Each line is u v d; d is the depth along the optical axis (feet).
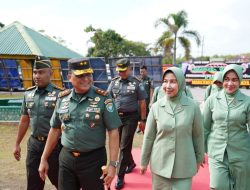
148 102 28.60
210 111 13.25
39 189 12.69
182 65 81.35
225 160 12.75
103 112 9.92
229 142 12.63
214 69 79.05
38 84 12.42
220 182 12.61
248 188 12.87
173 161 10.73
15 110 34.06
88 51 132.16
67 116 9.99
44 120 12.26
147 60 49.60
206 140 13.39
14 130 31.40
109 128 10.00
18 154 13.57
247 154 12.63
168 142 10.84
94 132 9.91
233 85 12.55
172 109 10.86
